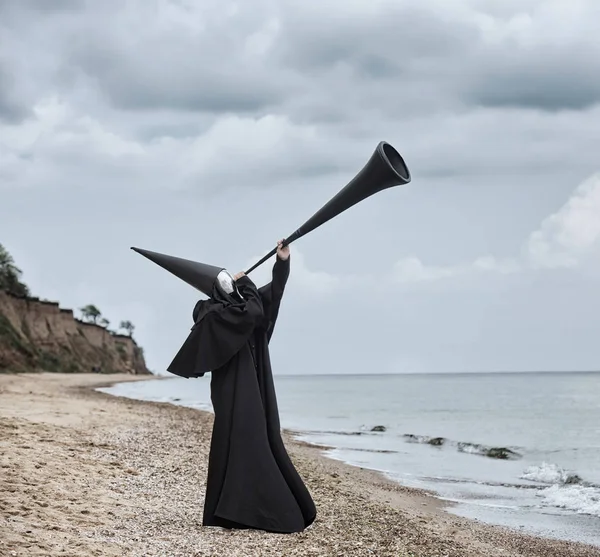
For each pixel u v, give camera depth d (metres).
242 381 7.06
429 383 127.69
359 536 7.78
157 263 7.36
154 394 51.03
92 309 158.00
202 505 8.37
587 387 92.25
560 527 10.27
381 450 19.86
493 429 29.25
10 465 9.17
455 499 12.31
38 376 61.34
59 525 6.65
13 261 87.31
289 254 6.99
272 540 6.79
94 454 11.37
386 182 6.16
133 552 6.07
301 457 16.31
